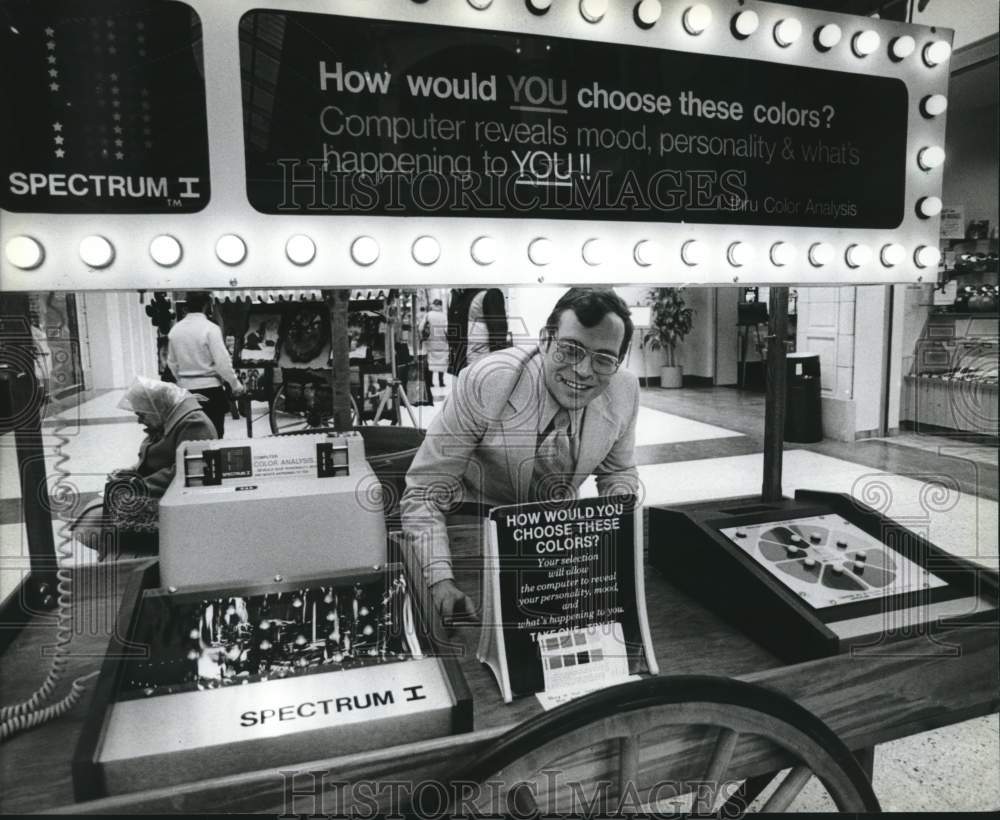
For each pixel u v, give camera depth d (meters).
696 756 1.01
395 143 1.00
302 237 0.97
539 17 1.05
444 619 1.14
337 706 0.88
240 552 1.04
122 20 0.87
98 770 0.77
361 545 1.09
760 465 1.51
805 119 1.23
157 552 1.11
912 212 1.35
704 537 1.30
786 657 1.15
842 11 1.45
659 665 1.13
